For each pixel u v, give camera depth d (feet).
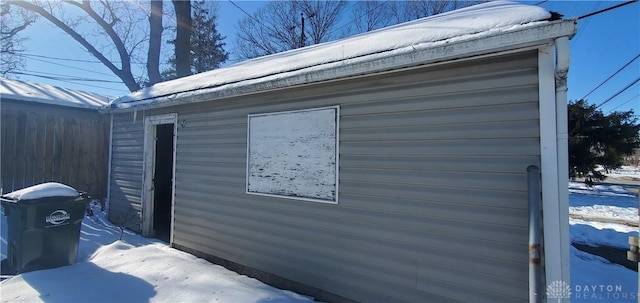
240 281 12.62
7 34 45.96
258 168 13.73
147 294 11.36
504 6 9.87
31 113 23.50
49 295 11.17
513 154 8.35
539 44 7.77
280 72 12.35
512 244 8.30
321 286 11.69
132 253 15.88
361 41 11.19
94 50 44.16
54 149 24.41
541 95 7.97
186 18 43.04
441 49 8.64
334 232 11.44
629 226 27.12
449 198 9.21
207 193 15.89
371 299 10.52
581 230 25.20
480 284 8.70
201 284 12.16
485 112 8.73
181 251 16.84
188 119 17.01
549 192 7.84
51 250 13.71
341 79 11.11
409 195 9.88
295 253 12.46
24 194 13.26
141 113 20.33
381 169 10.43
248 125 14.15
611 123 44.57
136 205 20.36
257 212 13.76
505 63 8.50
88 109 27.04
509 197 8.37
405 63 9.32
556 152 7.82
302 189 12.30
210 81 15.78
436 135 9.44
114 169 22.27
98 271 13.39
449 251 9.18
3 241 16.66
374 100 10.62
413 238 9.78
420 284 9.62
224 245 14.98
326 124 11.71
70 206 14.15
